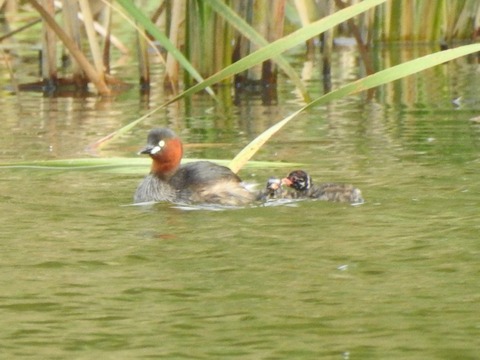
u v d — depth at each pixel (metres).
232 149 17.31
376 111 20.97
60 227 12.76
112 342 9.12
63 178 15.69
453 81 24.70
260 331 9.34
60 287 10.55
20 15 31.39
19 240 12.18
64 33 22.52
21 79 25.22
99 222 13.03
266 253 11.55
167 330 9.40
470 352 8.77
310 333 9.27
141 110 21.45
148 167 15.81
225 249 11.77
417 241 11.84
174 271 11.00
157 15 25.45
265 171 15.74
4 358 8.80
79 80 24.41
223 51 22.78
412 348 8.88
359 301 10.02
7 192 14.66
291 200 14.03
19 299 10.21
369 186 14.39
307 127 19.28
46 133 19.11
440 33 28.95
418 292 10.23
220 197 14.11
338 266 11.05
